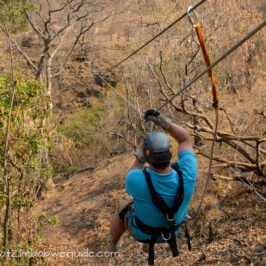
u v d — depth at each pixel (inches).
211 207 433.4
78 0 1005.2
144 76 637.3
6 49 959.0
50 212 642.8
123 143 1016.9
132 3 919.7
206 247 375.9
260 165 362.9
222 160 374.0
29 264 360.2
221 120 473.7
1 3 687.7
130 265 408.2
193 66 484.7
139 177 90.1
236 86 514.3
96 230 536.4
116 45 1314.0
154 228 93.2
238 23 494.9
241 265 328.5
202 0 82.1
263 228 371.6
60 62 1355.8
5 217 309.9
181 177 89.9
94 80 1349.7
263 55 484.1
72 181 802.8
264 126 453.4
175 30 626.8
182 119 518.9
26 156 310.3
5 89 291.1
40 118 317.4
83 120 1143.0
